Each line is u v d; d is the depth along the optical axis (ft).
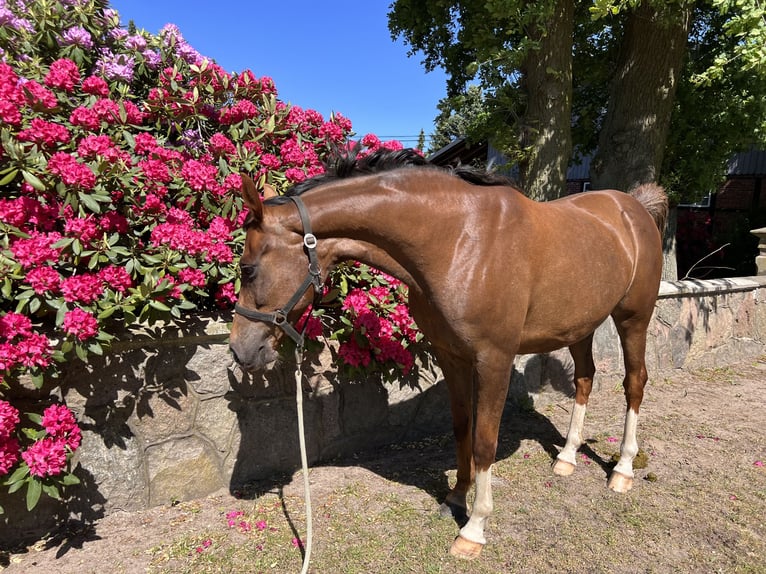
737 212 31.35
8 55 8.36
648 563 6.33
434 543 6.64
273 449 8.42
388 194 5.72
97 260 6.56
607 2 10.81
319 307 8.84
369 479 8.39
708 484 8.39
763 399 13.01
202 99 9.52
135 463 7.22
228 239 7.91
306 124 10.81
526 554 6.47
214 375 7.75
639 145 15.35
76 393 6.71
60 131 6.89
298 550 6.45
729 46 18.04
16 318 5.64
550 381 12.16
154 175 7.44
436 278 5.88
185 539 6.61
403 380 9.78
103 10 9.52
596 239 7.32
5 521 6.40
